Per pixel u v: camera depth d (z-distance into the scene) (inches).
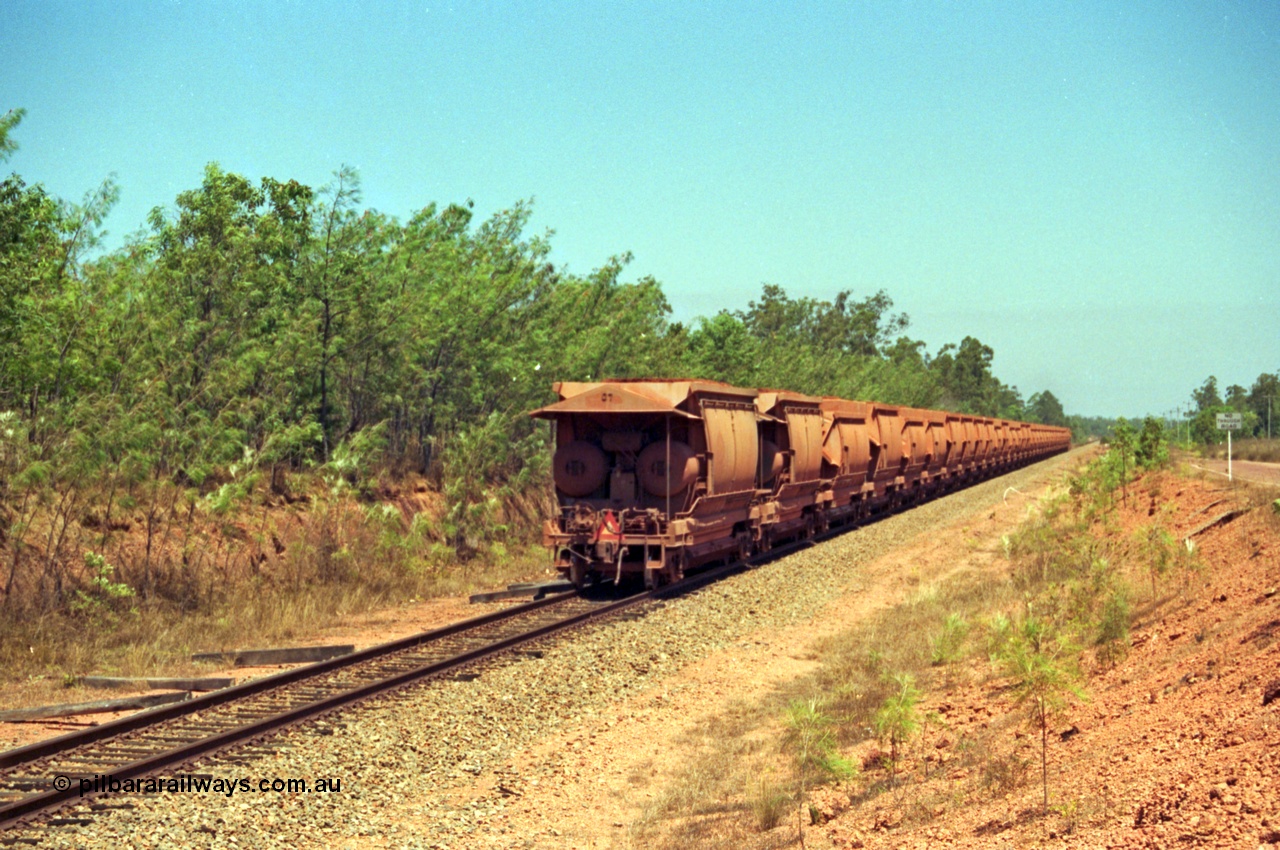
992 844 263.6
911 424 1689.2
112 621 663.8
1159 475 1430.9
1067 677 345.1
